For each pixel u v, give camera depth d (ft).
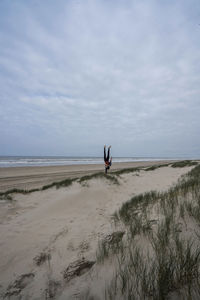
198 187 16.21
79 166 104.01
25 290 6.57
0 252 9.40
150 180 36.50
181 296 4.93
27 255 9.05
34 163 128.88
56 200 21.11
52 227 13.01
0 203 20.59
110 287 5.88
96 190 25.12
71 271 7.40
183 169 54.65
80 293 5.95
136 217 12.25
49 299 5.95
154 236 8.64
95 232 11.60
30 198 23.50
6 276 7.45
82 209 17.94
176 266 5.98
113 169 84.07
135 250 7.84
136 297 5.21
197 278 5.32
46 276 7.29
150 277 5.72
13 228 12.98
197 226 8.66
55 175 58.18
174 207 12.02
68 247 9.67
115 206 19.16
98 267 7.28
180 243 7.23
